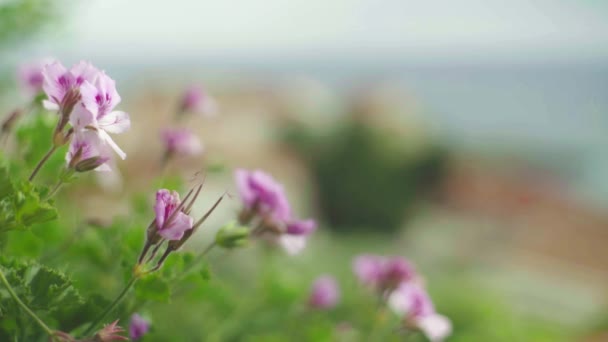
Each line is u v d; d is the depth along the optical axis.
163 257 1.38
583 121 39.78
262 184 1.86
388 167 16.33
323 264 6.66
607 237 16.30
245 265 4.30
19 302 1.23
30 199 1.23
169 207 1.35
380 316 2.61
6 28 2.38
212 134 12.82
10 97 2.46
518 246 15.51
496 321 5.21
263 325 2.79
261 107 16.77
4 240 1.38
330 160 16.23
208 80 18.02
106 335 1.28
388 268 2.54
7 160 1.52
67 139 1.34
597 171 26.06
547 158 25.45
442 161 17.25
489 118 44.16
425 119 17.69
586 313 9.61
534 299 10.48
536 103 48.91
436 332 2.53
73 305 1.32
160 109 10.55
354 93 17.69
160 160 2.50
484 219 16.75
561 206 18.75
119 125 1.37
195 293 2.24
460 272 10.91
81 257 1.88
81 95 1.30
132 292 1.58
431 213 17.19
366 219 16.30
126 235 1.76
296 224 1.87
